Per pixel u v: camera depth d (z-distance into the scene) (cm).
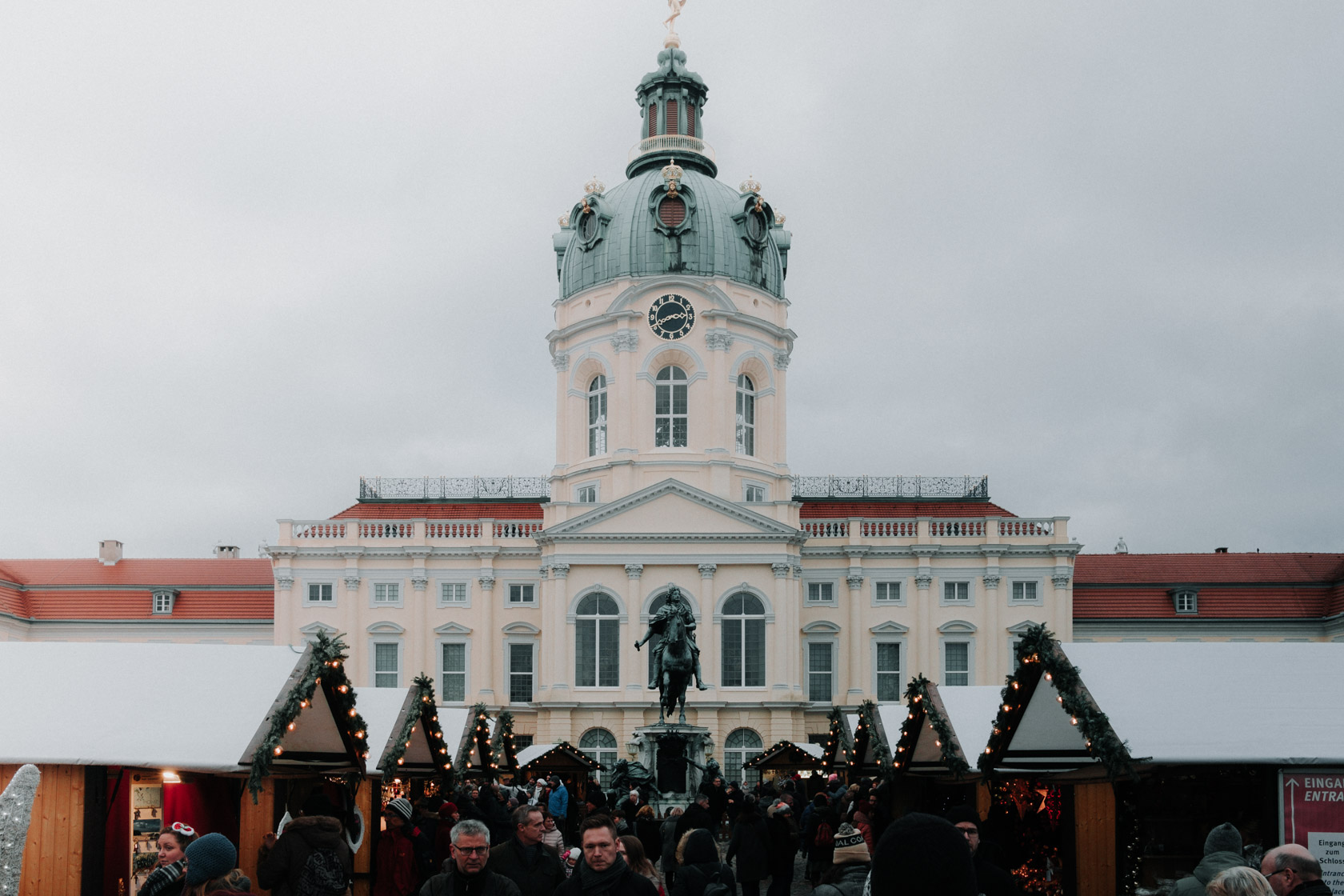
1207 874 1224
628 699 6588
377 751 2517
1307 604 7212
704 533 6712
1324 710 1770
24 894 1859
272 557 7025
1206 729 1745
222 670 2016
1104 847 2172
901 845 587
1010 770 2261
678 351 7200
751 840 2203
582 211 7519
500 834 2262
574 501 7288
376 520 7131
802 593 7031
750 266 7450
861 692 6906
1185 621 7175
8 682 1986
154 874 1192
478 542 7019
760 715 6600
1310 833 1703
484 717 3231
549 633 6750
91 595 7362
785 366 7519
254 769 1841
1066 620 6931
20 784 1241
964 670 6950
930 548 6981
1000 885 1188
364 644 6938
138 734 1895
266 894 2205
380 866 1956
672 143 7831
